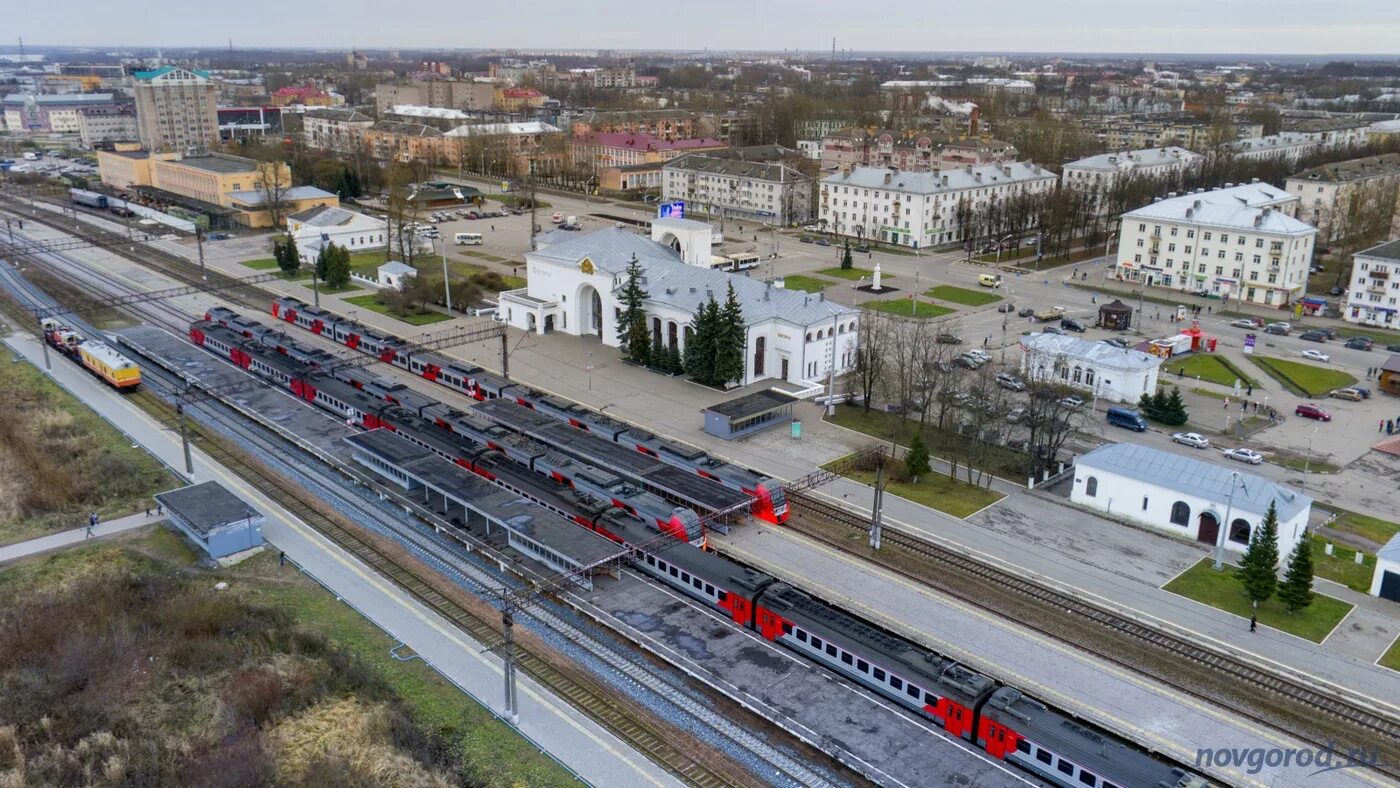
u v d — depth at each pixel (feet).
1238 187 625.00
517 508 262.67
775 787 172.86
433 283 531.50
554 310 469.16
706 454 306.14
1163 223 565.53
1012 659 213.05
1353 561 259.39
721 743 184.24
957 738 185.26
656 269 438.40
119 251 640.17
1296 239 522.47
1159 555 262.06
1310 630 226.17
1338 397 390.42
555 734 185.78
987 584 245.04
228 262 614.75
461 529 268.41
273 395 372.17
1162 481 275.80
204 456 319.88
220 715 189.88
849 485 304.50
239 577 241.76
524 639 217.77
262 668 201.67
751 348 393.09
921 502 292.81
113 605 224.33
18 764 176.65
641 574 247.50
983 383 339.36
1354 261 500.74
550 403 354.33
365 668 202.08
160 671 203.31
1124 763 164.76
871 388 368.27
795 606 215.51
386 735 182.80
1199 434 352.08
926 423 355.56
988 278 569.64
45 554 254.68
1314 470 319.68
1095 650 216.54
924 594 240.12
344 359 421.59
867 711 191.72
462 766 176.04
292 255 581.53
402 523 274.98
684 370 406.62
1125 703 198.39
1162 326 490.49
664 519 256.93
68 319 475.72
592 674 205.46
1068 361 393.50
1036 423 313.12
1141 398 372.79
